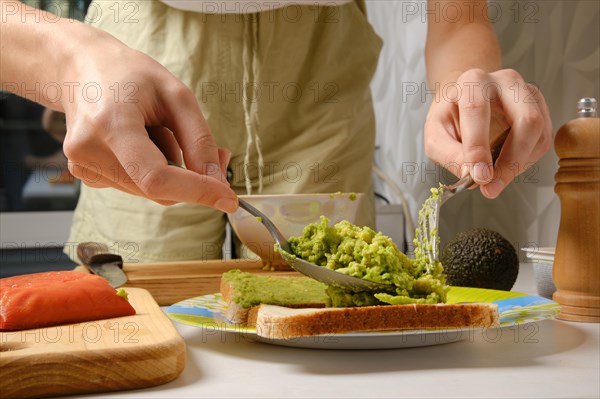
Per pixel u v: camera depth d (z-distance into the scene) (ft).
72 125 2.00
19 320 1.93
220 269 3.14
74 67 1.97
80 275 2.29
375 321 1.82
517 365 1.75
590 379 1.61
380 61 5.90
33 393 1.51
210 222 3.89
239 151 3.84
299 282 2.43
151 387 1.59
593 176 2.27
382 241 2.04
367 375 1.65
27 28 2.15
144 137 1.78
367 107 4.05
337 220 2.95
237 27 3.66
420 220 2.24
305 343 1.88
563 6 3.41
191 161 1.90
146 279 2.85
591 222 2.30
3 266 6.01
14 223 5.98
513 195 3.93
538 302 2.19
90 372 1.54
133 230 3.88
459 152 2.42
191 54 3.66
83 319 2.04
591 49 3.18
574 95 3.34
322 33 3.83
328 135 3.87
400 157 5.44
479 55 3.18
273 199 2.92
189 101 1.89
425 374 1.66
